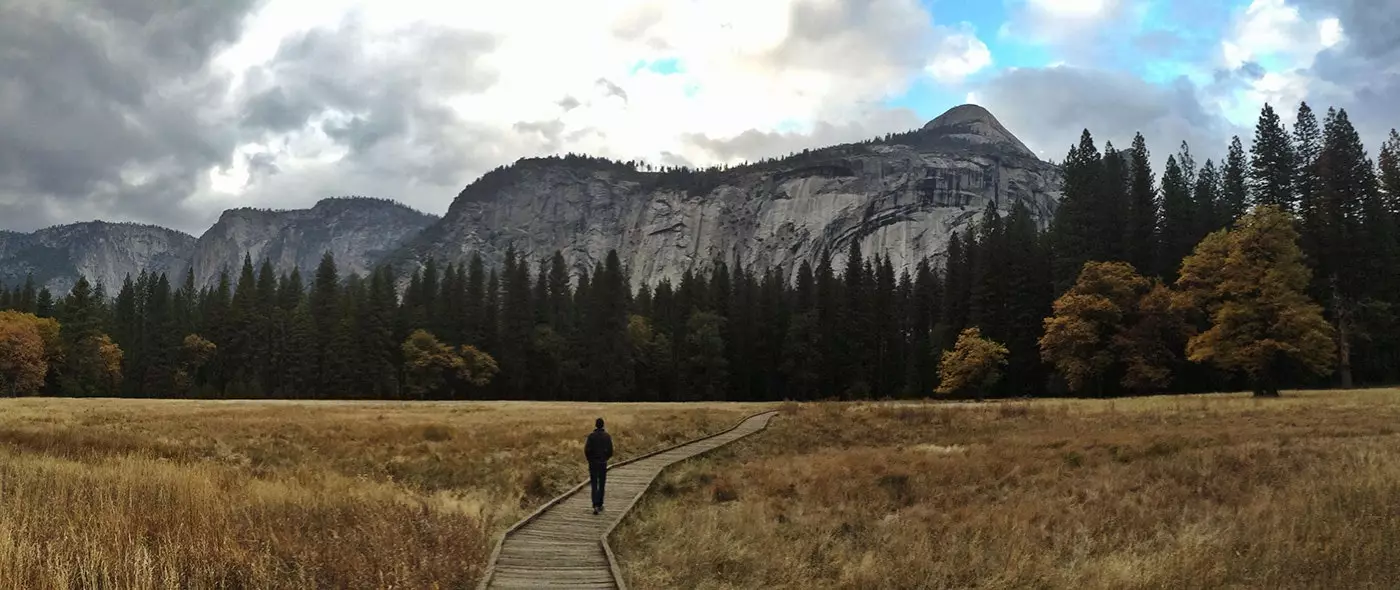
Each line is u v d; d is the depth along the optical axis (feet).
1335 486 48.80
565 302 397.80
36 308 378.12
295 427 111.14
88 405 170.09
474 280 367.25
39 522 35.94
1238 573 36.22
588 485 73.31
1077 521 48.11
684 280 405.39
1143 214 260.01
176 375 334.24
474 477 76.18
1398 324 215.31
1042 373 270.46
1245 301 169.17
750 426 145.18
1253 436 84.58
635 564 44.32
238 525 38.50
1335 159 221.46
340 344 326.03
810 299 368.89
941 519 52.03
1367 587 33.35
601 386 340.80
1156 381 211.00
